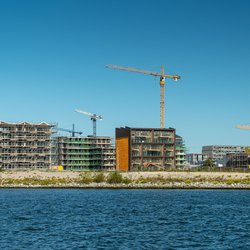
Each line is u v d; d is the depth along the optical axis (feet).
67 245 215.72
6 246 212.84
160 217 325.21
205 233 252.01
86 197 511.40
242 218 319.06
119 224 287.28
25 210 373.61
